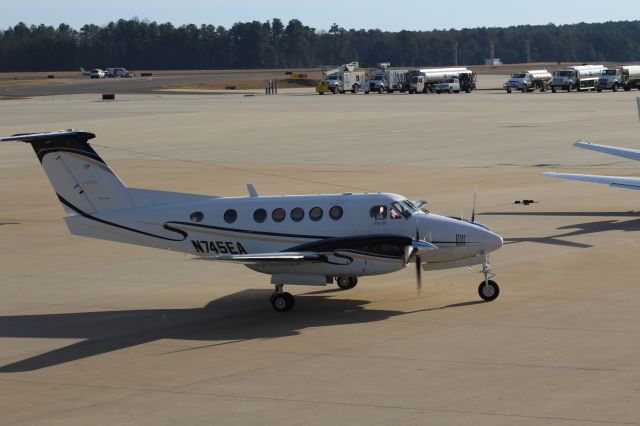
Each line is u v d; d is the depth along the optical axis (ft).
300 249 114.83
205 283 137.49
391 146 343.46
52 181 121.60
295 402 82.33
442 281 133.18
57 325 114.52
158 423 78.43
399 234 115.44
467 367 90.79
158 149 352.49
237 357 97.60
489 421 75.77
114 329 111.86
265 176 264.52
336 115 520.01
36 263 156.25
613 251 151.33
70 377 92.73
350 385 86.53
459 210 196.34
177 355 99.30
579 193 220.43
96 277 143.84
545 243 159.84
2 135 419.13
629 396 80.59
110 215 121.39
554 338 100.53
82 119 518.37
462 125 431.43
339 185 240.94
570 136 363.15
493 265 143.02
